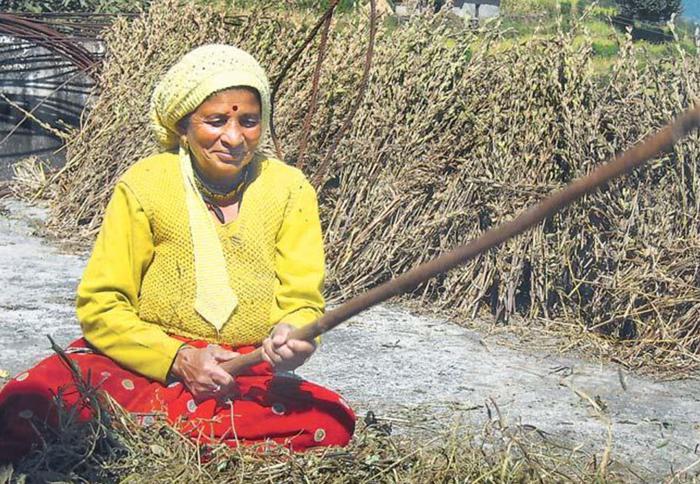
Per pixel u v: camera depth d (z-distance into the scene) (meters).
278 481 3.95
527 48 7.88
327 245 7.95
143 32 10.76
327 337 6.81
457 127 7.91
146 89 10.08
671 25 7.54
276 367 3.88
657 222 7.05
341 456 4.07
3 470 3.81
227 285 4.14
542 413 5.57
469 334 7.07
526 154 7.55
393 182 7.94
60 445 3.94
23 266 8.43
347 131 8.41
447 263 3.15
